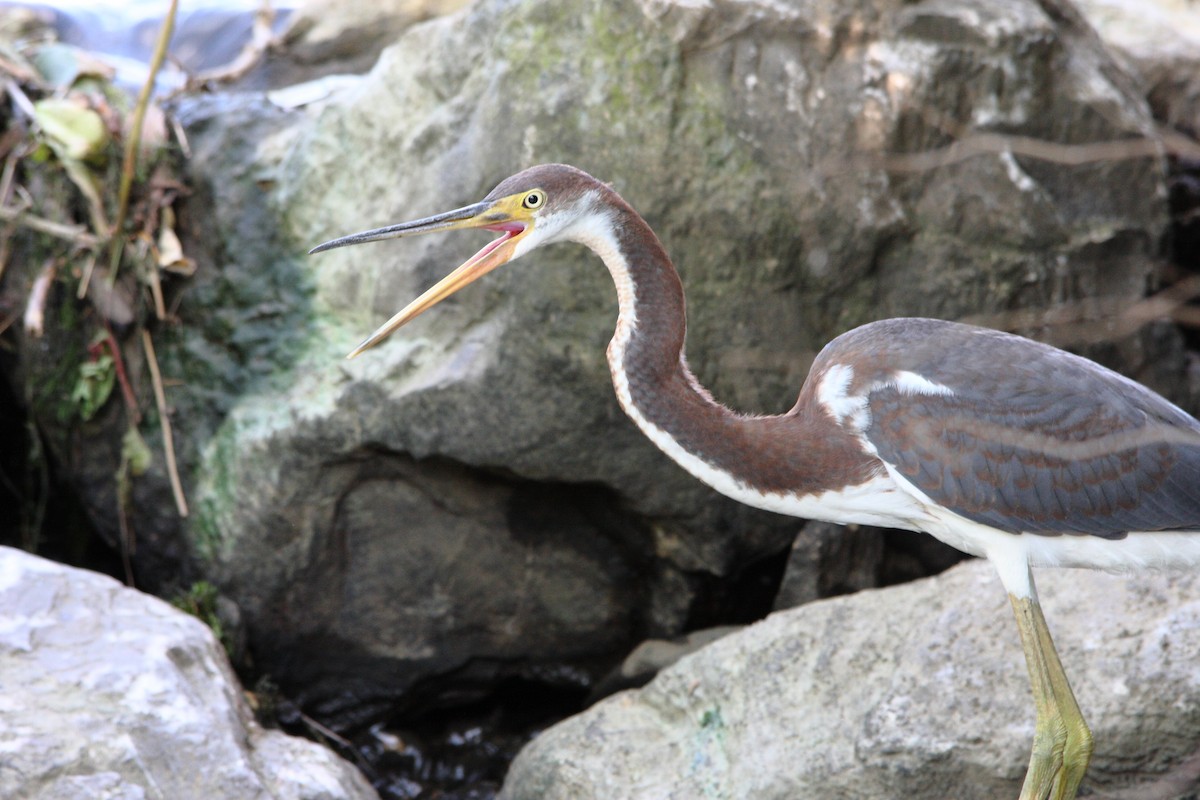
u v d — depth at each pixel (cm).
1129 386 769
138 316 1143
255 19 1402
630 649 1146
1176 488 745
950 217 1049
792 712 887
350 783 907
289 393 1080
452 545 1100
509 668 1155
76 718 822
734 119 1002
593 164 991
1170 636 809
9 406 1285
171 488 1140
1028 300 1072
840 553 1062
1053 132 1094
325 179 1096
